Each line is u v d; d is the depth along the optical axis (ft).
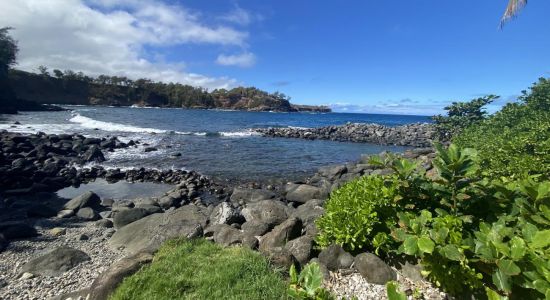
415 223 12.55
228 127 143.74
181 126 139.13
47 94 380.37
